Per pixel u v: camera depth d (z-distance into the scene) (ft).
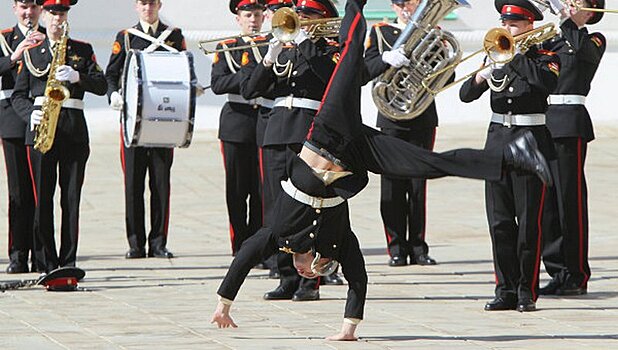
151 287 112.78
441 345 83.20
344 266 83.66
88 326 91.20
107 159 207.92
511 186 99.45
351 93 79.97
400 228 128.88
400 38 102.22
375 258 135.33
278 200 82.38
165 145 120.88
